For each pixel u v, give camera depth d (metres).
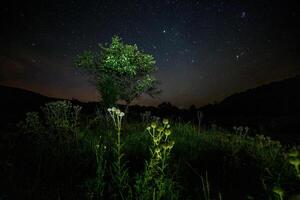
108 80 12.68
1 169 4.94
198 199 4.45
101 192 3.94
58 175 4.90
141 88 15.60
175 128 11.80
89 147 6.75
